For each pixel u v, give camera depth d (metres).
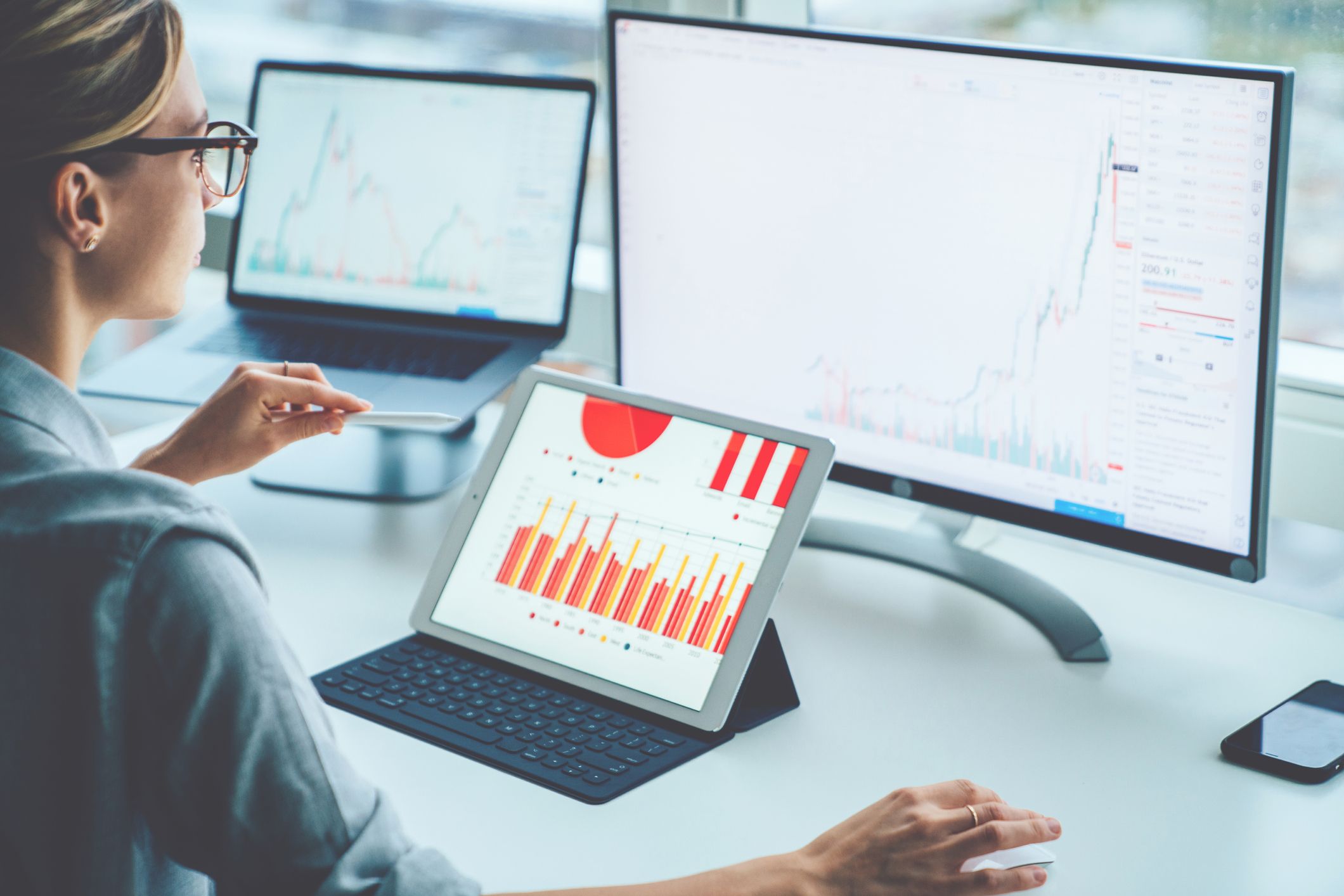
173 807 0.64
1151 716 1.00
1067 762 0.94
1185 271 1.03
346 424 1.06
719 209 1.28
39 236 0.69
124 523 0.61
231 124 0.84
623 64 1.30
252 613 0.63
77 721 0.63
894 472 1.25
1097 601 1.21
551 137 1.48
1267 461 1.02
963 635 1.13
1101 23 1.39
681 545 1.04
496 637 1.07
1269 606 1.19
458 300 1.54
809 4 1.62
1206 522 1.07
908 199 1.16
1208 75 0.97
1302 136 1.28
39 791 0.64
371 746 0.95
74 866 0.65
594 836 0.85
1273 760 0.92
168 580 0.61
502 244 1.52
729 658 0.98
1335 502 1.28
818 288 1.24
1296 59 1.27
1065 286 1.09
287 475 1.44
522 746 0.95
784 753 0.95
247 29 2.28
